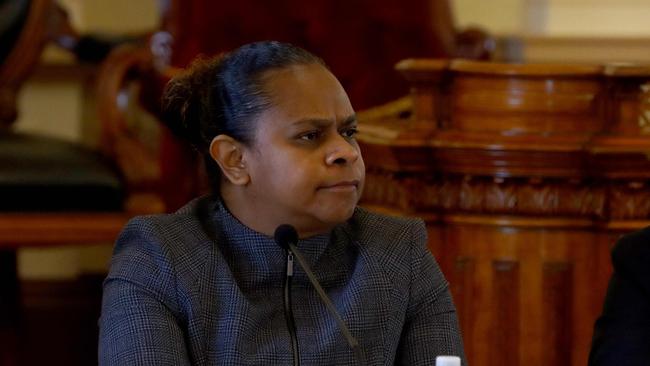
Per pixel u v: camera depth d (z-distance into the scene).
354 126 5.41
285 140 5.29
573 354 7.84
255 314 5.30
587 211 7.76
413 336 5.61
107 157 10.68
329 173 5.26
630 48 14.09
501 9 14.42
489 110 7.83
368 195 8.45
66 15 11.85
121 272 5.39
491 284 7.90
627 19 14.56
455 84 7.94
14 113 11.75
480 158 7.74
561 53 14.07
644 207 7.72
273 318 5.37
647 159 7.54
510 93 7.79
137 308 5.28
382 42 11.82
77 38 11.80
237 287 5.33
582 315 7.82
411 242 5.70
